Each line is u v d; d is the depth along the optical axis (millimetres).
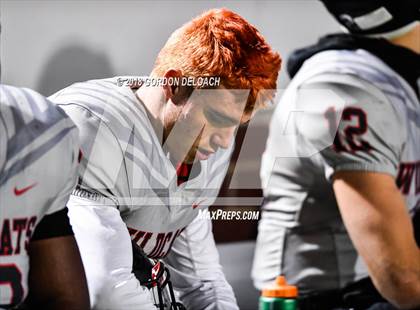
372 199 4617
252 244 5762
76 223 3553
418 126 4965
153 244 4035
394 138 4754
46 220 3309
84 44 4734
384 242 4562
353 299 4910
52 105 3348
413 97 4988
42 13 4637
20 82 4633
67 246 3348
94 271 3486
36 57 4648
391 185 4668
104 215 3584
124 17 4820
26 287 3217
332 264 5043
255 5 5695
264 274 5227
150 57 4863
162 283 3752
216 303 4484
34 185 3191
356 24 4953
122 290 3486
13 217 3158
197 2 5082
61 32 4688
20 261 3186
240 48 3576
